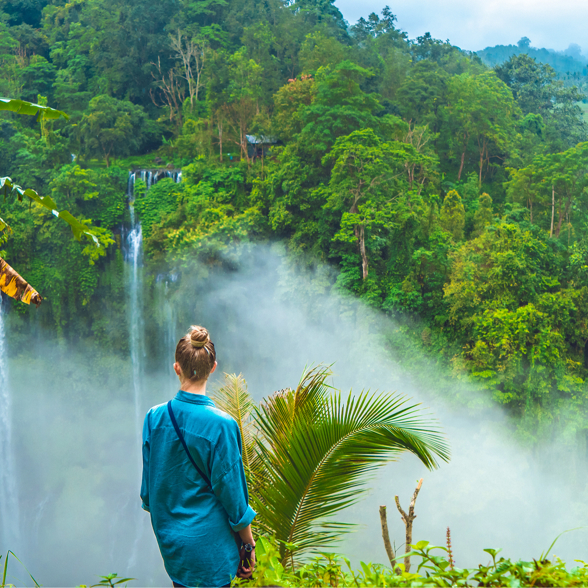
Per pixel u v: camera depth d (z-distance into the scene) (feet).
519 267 136.77
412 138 199.93
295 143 164.66
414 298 146.72
